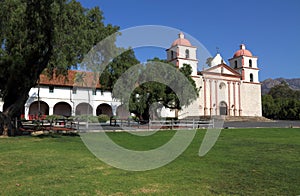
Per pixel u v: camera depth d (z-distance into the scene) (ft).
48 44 50.88
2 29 47.11
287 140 48.16
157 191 17.54
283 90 284.00
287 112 192.95
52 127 64.08
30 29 48.75
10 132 52.75
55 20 48.65
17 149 34.94
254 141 46.21
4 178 20.84
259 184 19.17
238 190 17.81
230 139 49.55
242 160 28.22
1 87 53.36
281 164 26.21
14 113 54.34
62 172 22.61
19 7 46.85
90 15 59.57
